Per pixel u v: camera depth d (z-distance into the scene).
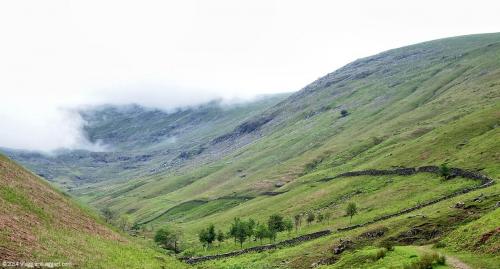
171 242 195.88
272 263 121.38
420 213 116.06
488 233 67.19
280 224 171.88
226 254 155.12
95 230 91.38
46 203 89.00
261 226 165.62
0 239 57.47
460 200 113.88
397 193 164.75
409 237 99.50
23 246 58.59
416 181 170.00
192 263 155.38
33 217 74.81
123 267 69.19
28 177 102.31
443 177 160.75
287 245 146.00
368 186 195.12
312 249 121.88
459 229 78.69
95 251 72.44
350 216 159.75
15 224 66.25
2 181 84.81
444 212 105.88
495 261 58.12
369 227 121.38
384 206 155.88
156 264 83.62
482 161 156.12
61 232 75.19
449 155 183.00
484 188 123.81
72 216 91.69
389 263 68.38
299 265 112.00
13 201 76.88
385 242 100.69
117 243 89.25
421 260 60.06
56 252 62.19
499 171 140.88
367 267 71.38
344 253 108.00
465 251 66.62
